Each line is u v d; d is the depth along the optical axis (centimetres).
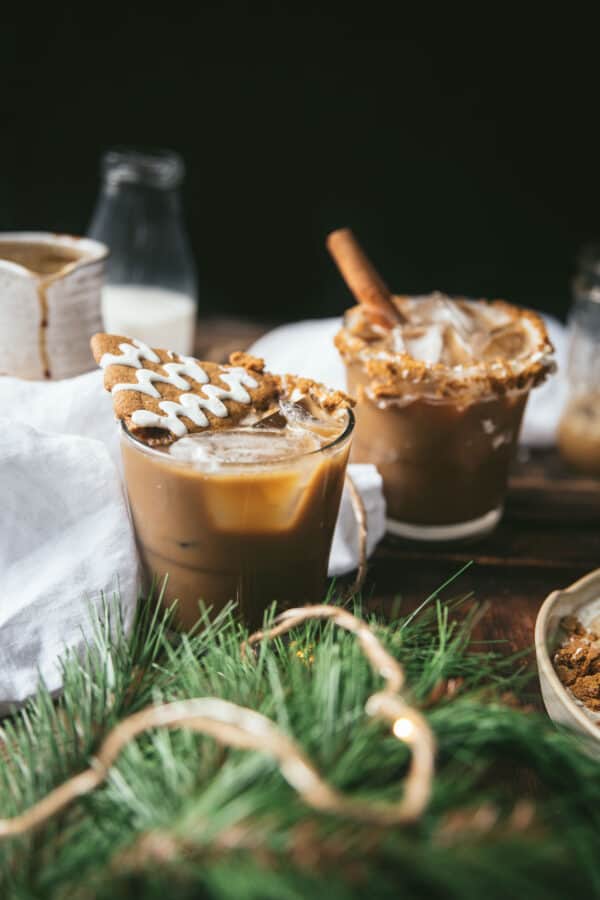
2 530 57
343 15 140
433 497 67
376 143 147
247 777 44
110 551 58
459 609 63
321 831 41
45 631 56
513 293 154
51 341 67
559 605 59
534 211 149
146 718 43
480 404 64
